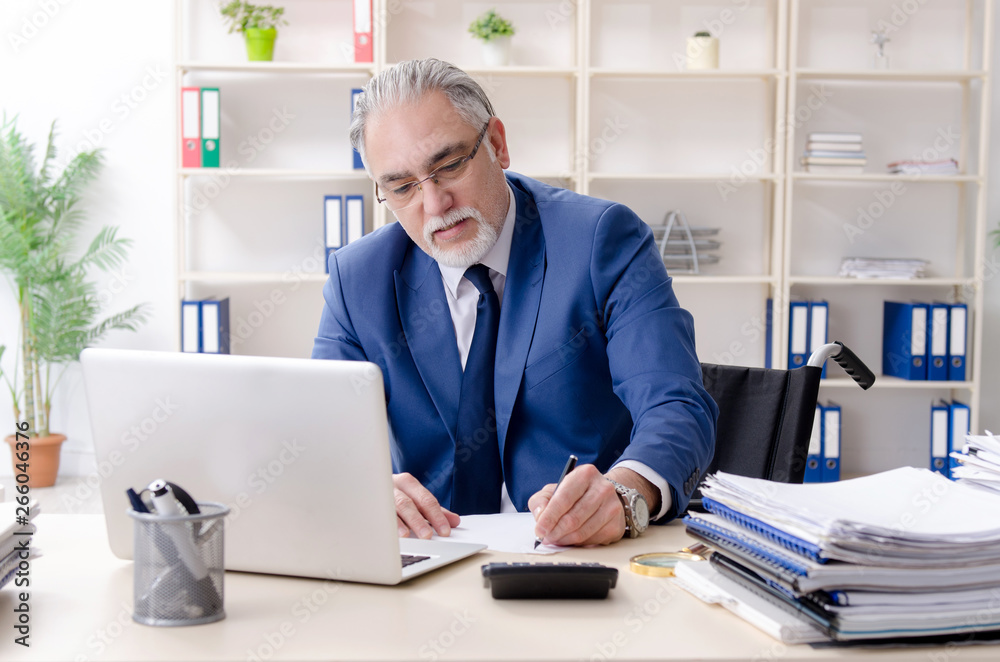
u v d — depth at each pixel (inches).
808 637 26.8
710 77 141.6
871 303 145.8
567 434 52.3
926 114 143.2
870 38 142.0
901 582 26.6
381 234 56.5
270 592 32.1
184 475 33.3
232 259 142.9
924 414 145.9
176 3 130.7
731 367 56.1
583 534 37.5
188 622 28.4
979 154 134.2
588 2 130.7
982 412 146.6
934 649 26.2
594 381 52.6
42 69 144.5
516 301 52.2
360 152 49.9
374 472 30.9
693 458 42.8
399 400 54.8
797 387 53.3
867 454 146.4
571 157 142.3
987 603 26.9
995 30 141.9
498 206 50.8
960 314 134.2
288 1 139.6
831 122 142.9
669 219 143.5
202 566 28.6
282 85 140.5
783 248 134.9
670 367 47.0
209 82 139.9
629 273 50.6
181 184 132.7
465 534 40.4
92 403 33.7
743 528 31.0
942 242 145.2
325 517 32.0
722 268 144.7
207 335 131.0
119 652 26.2
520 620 28.7
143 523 28.6
